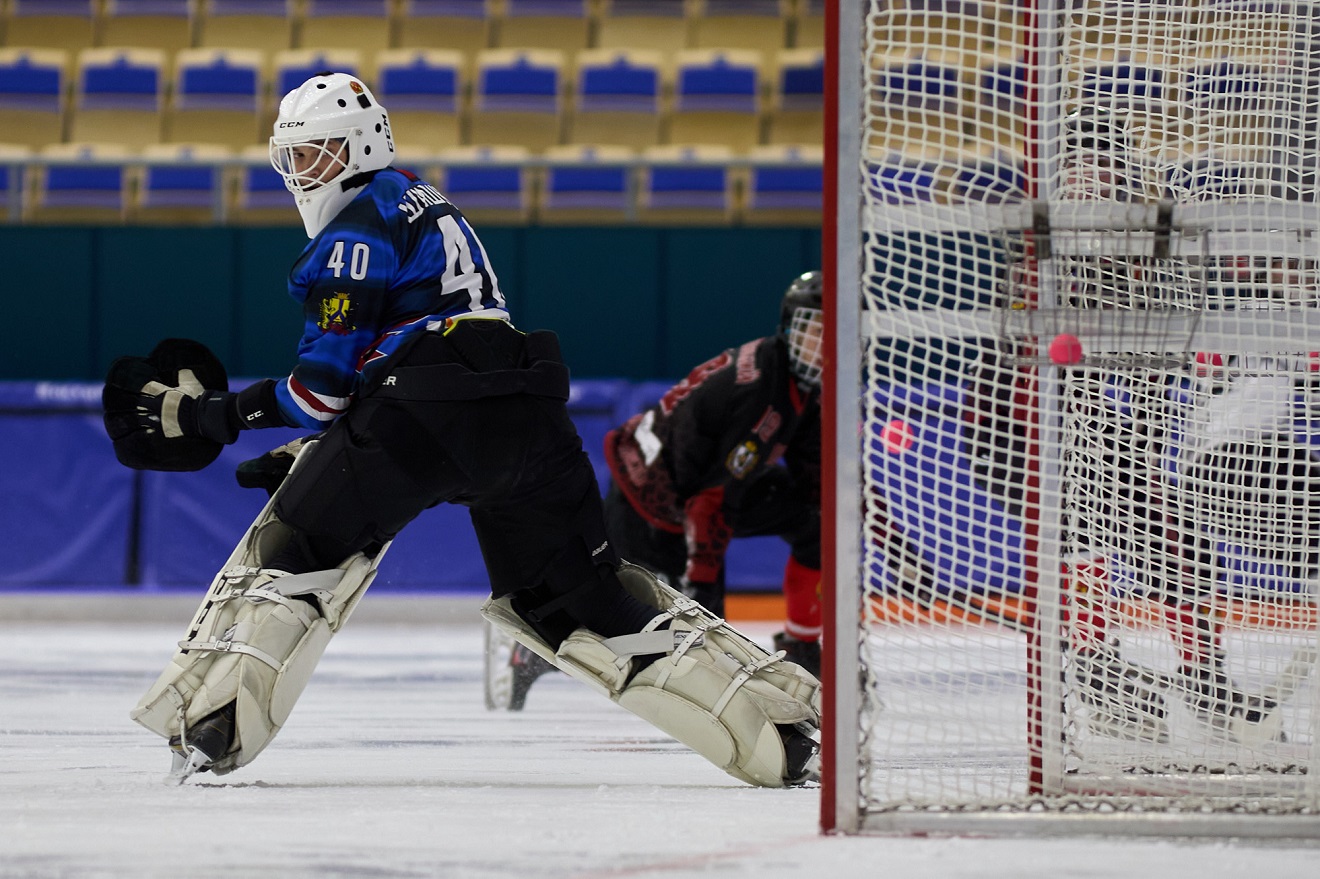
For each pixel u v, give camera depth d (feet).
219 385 36.47
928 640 29.94
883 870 21.06
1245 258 33.45
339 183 34.86
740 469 49.01
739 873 20.74
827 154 26.37
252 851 22.53
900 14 29.04
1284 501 37.93
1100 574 34.47
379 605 103.45
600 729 48.21
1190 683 33.65
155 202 134.51
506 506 34.73
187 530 102.89
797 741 34.06
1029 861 22.11
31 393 103.19
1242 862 22.24
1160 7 32.71
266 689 32.45
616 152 152.76
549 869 20.99
